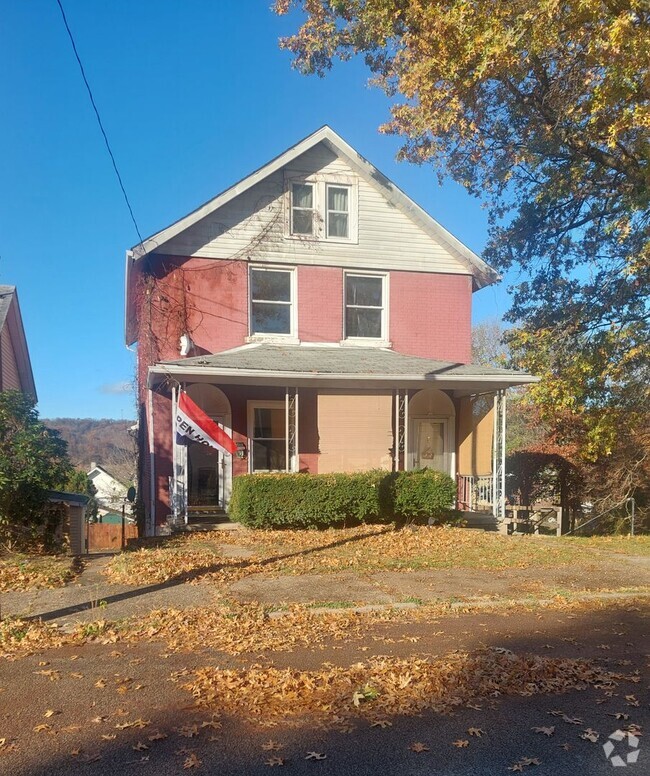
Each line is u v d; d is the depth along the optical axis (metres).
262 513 12.38
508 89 13.12
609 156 13.57
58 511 11.68
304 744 3.89
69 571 8.88
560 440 17.92
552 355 16.22
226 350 14.59
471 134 13.58
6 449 10.55
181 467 13.10
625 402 15.79
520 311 17.91
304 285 15.20
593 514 17.75
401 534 12.22
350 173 15.58
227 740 3.94
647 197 12.25
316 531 12.52
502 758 3.74
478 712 4.38
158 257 14.29
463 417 15.81
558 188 14.75
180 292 14.34
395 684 4.79
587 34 11.36
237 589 7.97
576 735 4.05
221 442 12.78
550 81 12.98
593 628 6.57
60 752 3.79
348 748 3.85
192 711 4.36
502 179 14.95
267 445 14.78
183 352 13.96
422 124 12.61
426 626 6.58
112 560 9.98
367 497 12.85
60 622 6.58
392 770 3.60
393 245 15.83
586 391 15.73
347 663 5.35
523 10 10.63
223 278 14.63
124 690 4.75
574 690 4.80
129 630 6.30
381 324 15.85
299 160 15.21
